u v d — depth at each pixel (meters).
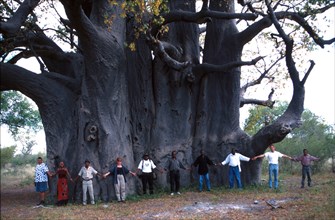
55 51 18.70
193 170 18.77
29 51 18.70
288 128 16.81
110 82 16.41
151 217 11.39
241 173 18.44
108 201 15.62
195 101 19.64
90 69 16.22
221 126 19.25
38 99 16.66
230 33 19.69
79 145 16.30
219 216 11.01
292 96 17.41
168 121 18.92
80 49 18.28
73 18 14.36
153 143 18.55
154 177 18.12
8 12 16.52
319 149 27.23
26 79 16.34
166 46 17.48
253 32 18.77
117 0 16.64
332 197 12.63
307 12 16.91
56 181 16.52
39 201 16.38
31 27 17.41
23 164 35.12
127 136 17.14
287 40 16.52
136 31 16.55
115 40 16.44
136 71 18.53
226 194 15.66
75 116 16.88
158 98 18.94
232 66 17.78
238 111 19.47
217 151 18.98
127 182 16.52
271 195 14.71
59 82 17.36
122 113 16.98
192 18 15.91
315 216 10.03
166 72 19.00
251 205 12.73
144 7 14.66
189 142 19.12
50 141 16.72
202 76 19.42
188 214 11.58
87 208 13.64
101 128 16.19
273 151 16.80
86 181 14.85
